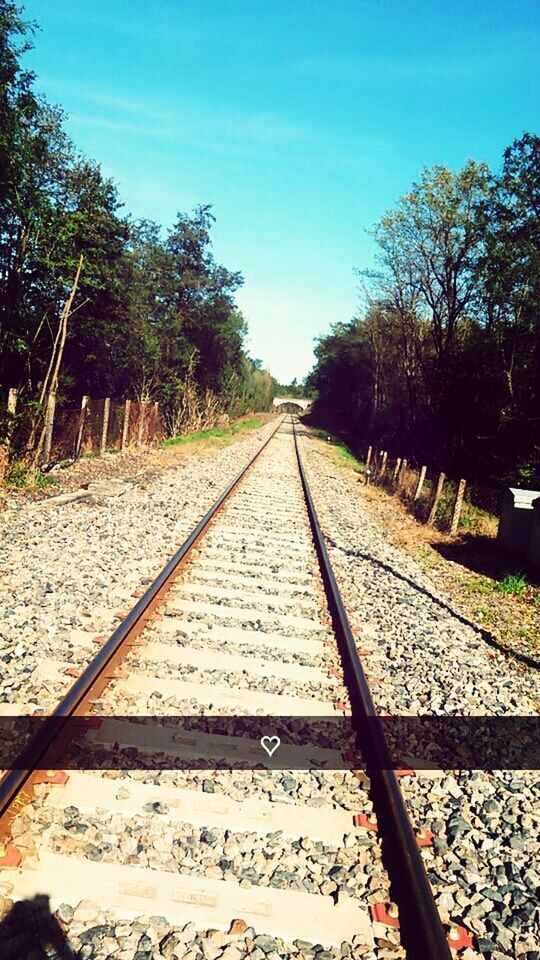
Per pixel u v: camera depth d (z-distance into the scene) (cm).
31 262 1756
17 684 498
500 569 1252
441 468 2856
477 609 949
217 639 641
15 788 363
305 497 1692
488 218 2466
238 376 5681
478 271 2592
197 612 703
